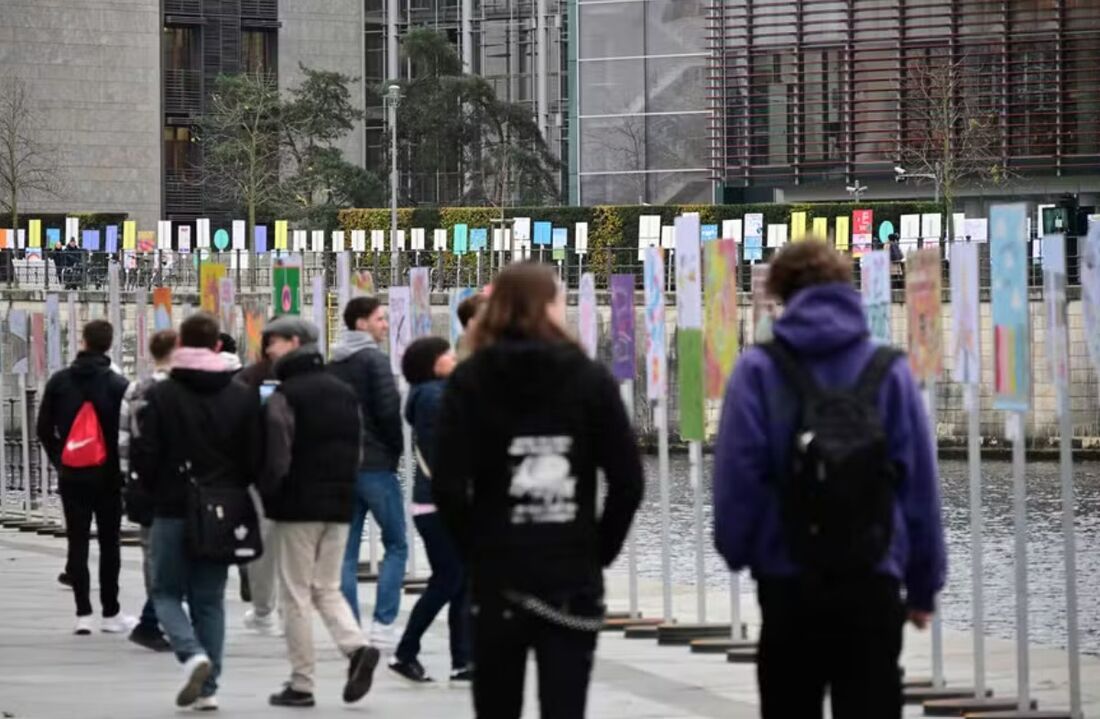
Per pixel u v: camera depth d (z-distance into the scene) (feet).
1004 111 527.40
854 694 60.75
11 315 231.50
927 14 535.60
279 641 133.90
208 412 98.02
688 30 577.43
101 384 131.95
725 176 558.56
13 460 284.61
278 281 173.88
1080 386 426.10
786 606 60.23
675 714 101.35
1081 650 169.99
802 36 547.90
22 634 135.85
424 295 163.02
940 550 62.23
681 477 403.95
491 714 63.26
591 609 62.80
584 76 589.32
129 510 120.57
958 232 422.00
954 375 110.93
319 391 98.89
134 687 111.24
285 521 99.81
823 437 59.21
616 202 586.04
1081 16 522.06
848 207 505.66
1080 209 443.73
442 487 62.80
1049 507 333.42
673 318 472.44
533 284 63.52
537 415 62.49
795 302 61.72
